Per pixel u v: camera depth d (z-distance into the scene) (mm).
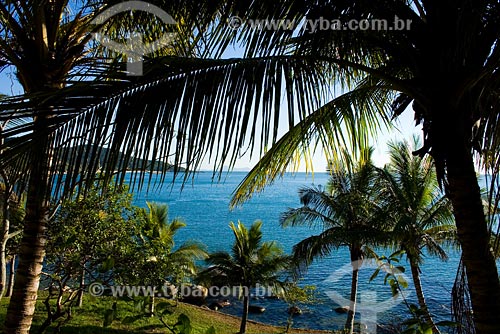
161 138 1908
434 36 2432
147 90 1972
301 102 2178
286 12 2365
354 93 3438
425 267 23562
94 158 1877
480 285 2354
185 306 17766
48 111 1888
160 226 16406
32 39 3506
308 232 43812
